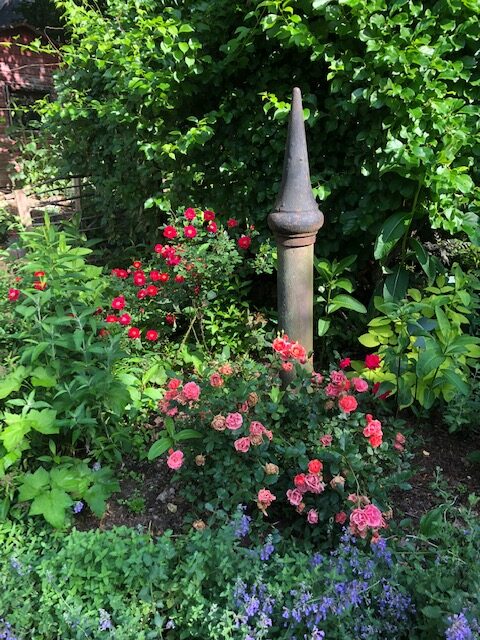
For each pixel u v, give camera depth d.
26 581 1.91
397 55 2.53
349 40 2.78
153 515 2.37
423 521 2.02
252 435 2.05
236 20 3.26
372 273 3.56
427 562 1.93
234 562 1.86
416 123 2.71
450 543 1.94
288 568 1.84
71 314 2.91
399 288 3.04
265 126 3.24
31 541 2.13
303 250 2.43
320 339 3.42
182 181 3.74
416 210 2.96
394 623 1.74
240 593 1.74
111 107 3.96
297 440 2.21
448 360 2.70
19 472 2.37
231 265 3.27
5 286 3.55
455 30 2.71
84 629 1.73
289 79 3.21
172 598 1.82
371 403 2.85
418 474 2.55
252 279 3.81
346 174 3.11
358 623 1.70
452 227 2.85
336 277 3.18
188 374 3.28
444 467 2.60
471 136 2.80
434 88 2.63
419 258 3.03
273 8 2.78
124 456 2.73
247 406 2.21
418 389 2.77
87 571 1.86
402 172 2.75
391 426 2.62
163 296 3.30
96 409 2.53
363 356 3.36
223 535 1.90
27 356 2.59
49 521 2.07
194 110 3.69
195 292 3.27
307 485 1.97
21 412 2.58
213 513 2.14
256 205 3.52
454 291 2.96
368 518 1.85
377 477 2.17
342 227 3.15
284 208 2.37
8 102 9.60
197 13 3.25
